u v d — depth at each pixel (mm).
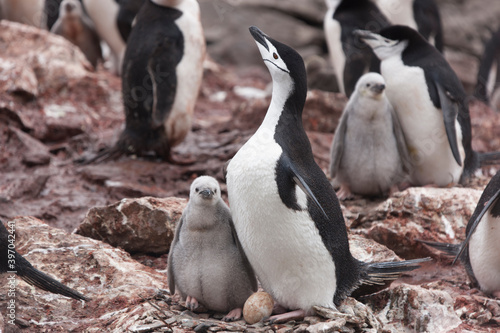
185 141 15414
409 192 10789
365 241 9312
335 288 7270
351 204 11664
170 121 13195
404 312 7762
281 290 7250
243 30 29906
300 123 7465
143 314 7066
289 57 7289
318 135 15148
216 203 7102
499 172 8492
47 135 15094
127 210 9547
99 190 12344
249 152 7047
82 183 12664
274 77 7391
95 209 9664
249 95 22219
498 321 7984
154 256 9750
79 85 17234
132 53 13141
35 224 9281
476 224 7793
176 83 13008
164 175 12945
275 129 7223
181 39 12977
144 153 14078
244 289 7371
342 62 16453
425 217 10438
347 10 16547
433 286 9008
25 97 15781
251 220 6973
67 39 20234
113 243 9711
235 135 15672
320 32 30781
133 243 9641
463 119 11773
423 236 10102
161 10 13125
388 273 7699
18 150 13797
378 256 8906
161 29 12930
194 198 6984
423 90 11180
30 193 11797
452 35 31969
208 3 30688
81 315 7621
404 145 11328
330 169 11547
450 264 9953
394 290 7941
